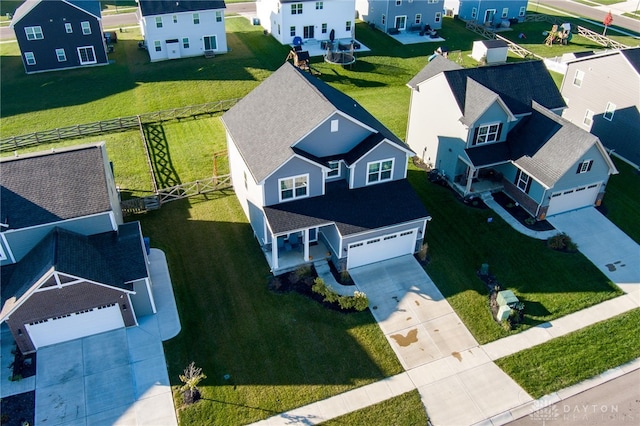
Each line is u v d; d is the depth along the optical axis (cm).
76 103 4566
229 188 3372
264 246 2809
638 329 2405
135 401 2047
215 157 3444
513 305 2464
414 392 2111
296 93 2847
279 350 2270
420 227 2725
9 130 4109
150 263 2719
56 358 2205
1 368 2162
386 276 2686
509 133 3269
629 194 3350
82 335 2308
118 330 2342
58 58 5219
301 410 2033
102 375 2141
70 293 2142
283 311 2461
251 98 3156
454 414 2033
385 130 2873
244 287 2586
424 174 3547
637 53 3559
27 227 2267
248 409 2030
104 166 2502
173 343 2291
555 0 8031
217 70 5194
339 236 2547
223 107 4478
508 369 2212
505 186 3328
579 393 2125
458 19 6869
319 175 2617
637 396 2116
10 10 7456
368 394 2102
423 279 2670
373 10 6438
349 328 2383
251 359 2227
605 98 3762
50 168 2406
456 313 2475
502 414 2038
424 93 3488
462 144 3167
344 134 2648
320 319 2423
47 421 1962
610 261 2809
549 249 2878
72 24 5072
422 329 2391
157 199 3125
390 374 2184
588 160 2947
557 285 2647
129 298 2272
